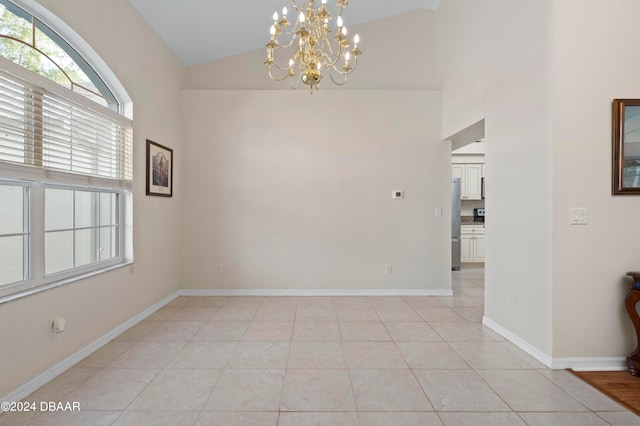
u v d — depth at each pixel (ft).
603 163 7.55
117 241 10.16
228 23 12.27
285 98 14.08
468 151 21.13
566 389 6.73
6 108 6.30
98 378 7.13
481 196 21.86
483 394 6.57
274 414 5.91
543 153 7.84
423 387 6.84
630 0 7.55
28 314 6.52
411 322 10.82
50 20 7.27
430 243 14.24
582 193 7.55
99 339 8.71
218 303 12.91
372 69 14.84
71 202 8.22
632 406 6.12
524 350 8.59
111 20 9.13
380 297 13.88
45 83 6.91
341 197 14.11
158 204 12.06
